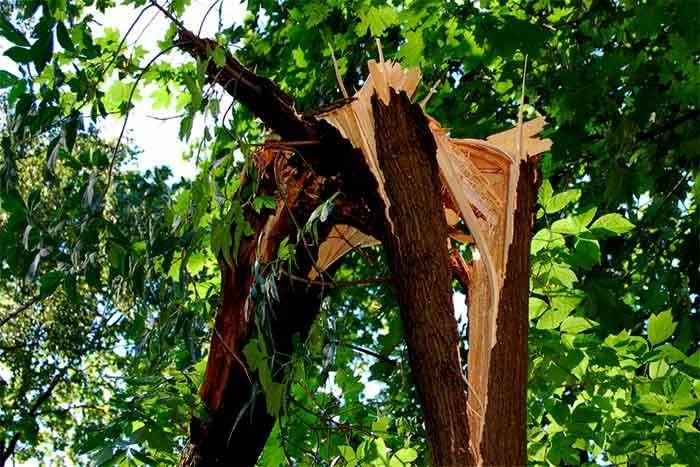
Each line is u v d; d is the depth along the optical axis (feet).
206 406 9.80
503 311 7.94
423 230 7.97
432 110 17.57
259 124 17.26
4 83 8.77
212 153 8.61
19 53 8.46
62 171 28.71
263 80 8.70
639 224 17.51
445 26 14.11
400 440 13.48
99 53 9.26
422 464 13.61
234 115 10.67
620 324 13.80
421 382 7.48
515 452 7.23
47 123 9.11
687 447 12.32
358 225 9.04
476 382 7.60
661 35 14.52
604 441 13.60
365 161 8.47
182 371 10.43
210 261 13.16
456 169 8.75
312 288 9.72
